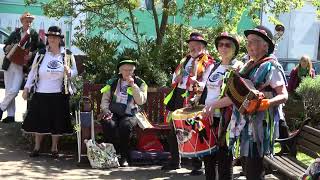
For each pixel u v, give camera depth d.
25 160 6.93
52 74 7.14
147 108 7.92
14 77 9.09
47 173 6.36
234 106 4.26
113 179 6.23
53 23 17.19
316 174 3.89
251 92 3.98
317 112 10.06
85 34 9.78
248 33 4.28
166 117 7.15
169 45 8.93
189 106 5.46
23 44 8.84
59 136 7.32
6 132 8.43
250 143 4.14
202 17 9.70
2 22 19.42
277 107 4.19
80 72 8.58
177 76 6.62
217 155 4.84
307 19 21.67
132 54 8.78
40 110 7.11
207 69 6.39
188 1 9.45
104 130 6.95
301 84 10.22
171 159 6.79
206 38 9.16
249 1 9.77
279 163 5.55
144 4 10.18
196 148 4.87
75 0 9.64
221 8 9.51
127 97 7.05
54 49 7.25
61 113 7.16
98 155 6.75
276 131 4.20
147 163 7.07
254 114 4.11
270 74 4.13
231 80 4.18
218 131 4.76
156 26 9.67
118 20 9.81
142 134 7.20
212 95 5.28
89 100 7.23
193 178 6.37
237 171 6.72
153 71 8.36
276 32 9.02
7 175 6.16
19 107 11.09
